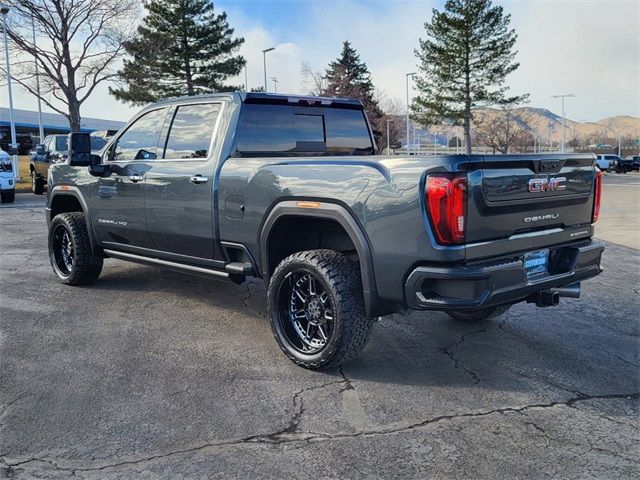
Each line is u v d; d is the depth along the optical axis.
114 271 7.17
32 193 20.86
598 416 3.39
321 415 3.37
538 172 3.72
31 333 4.78
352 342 3.81
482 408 3.48
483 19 39.62
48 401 3.52
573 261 4.06
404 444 3.05
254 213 4.30
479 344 4.65
